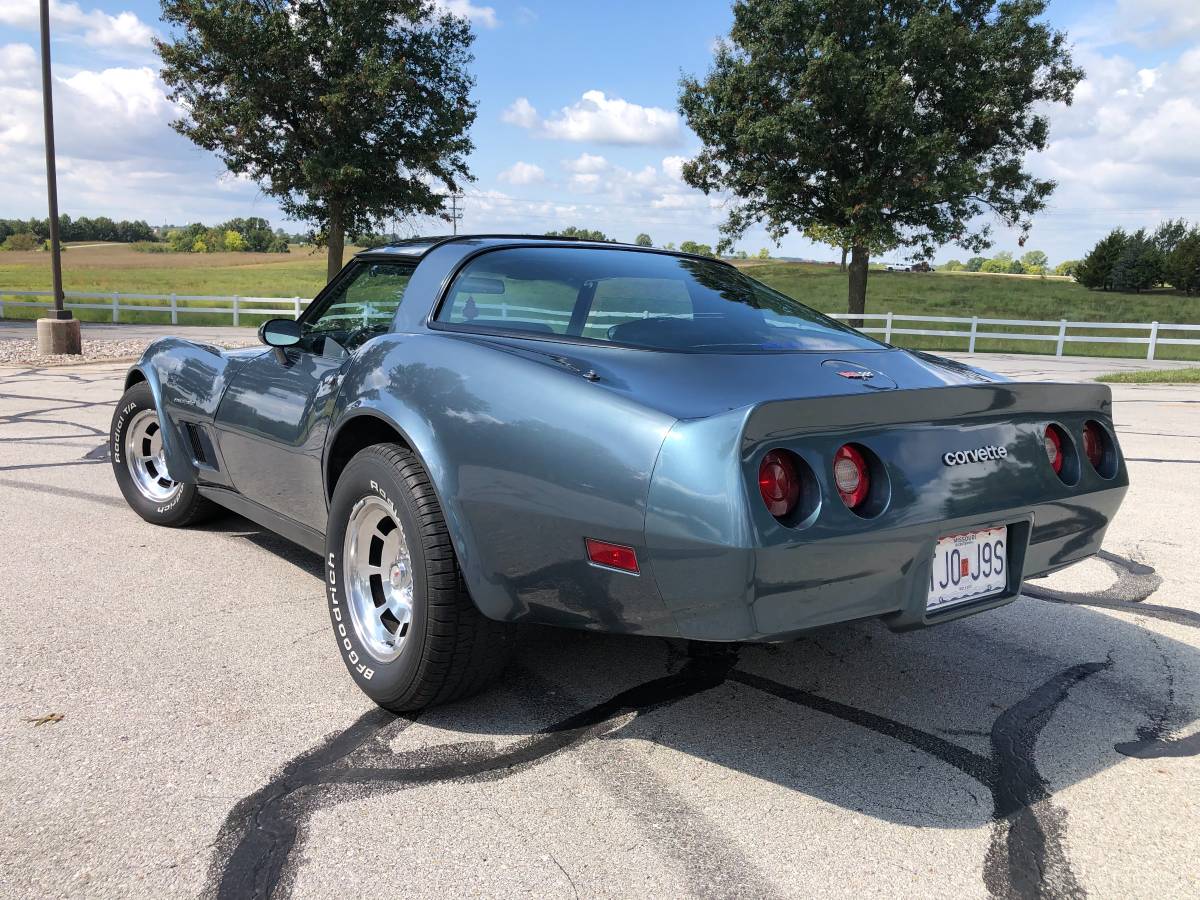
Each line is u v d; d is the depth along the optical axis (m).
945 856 1.87
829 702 2.61
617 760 2.25
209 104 22.05
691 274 2.88
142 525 4.39
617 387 2.07
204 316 31.00
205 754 2.24
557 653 2.95
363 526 2.60
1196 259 62.47
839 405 1.90
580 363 2.21
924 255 23.84
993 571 2.25
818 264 78.62
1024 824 2.00
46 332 14.29
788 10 21.78
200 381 3.74
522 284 2.57
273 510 3.36
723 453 1.82
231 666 2.78
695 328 2.45
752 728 2.44
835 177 22.92
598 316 2.43
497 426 2.18
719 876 1.79
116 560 3.82
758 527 1.78
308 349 3.24
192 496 4.14
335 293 3.28
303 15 22.11
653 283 2.68
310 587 3.53
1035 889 1.77
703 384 2.09
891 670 2.85
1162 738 2.41
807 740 2.37
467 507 2.21
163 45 21.58
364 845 1.88
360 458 2.52
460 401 2.28
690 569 1.86
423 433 2.31
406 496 2.33
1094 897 1.75
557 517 2.05
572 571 2.07
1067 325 19.02
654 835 1.93
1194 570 3.91
